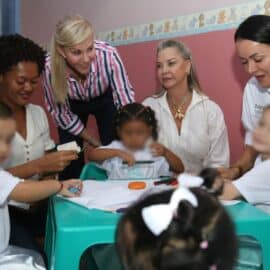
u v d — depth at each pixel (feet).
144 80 7.05
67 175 5.50
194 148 5.32
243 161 4.76
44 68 4.90
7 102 4.38
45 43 9.61
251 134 4.76
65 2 8.79
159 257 2.02
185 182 2.44
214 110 5.30
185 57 5.15
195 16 6.03
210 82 5.98
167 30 6.50
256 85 4.79
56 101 5.60
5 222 3.63
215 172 2.75
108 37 7.79
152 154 4.97
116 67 5.49
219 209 2.18
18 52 4.12
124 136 5.02
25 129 4.55
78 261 2.97
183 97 5.32
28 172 4.03
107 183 4.06
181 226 2.03
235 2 5.44
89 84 5.56
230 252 2.10
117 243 2.27
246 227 3.06
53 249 3.22
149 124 5.04
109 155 4.94
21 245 3.86
